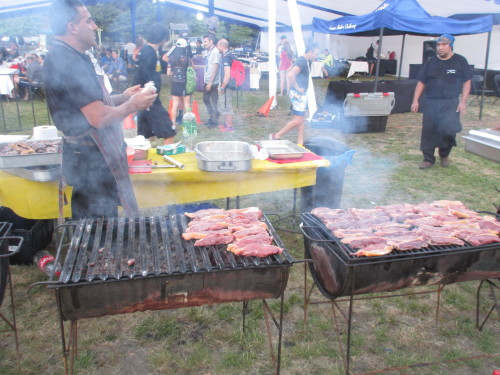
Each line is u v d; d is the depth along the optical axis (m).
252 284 2.01
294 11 8.32
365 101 8.04
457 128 5.85
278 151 3.69
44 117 9.05
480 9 11.06
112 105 2.69
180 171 3.12
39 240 3.51
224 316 2.86
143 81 4.87
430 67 5.71
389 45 18.53
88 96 2.39
